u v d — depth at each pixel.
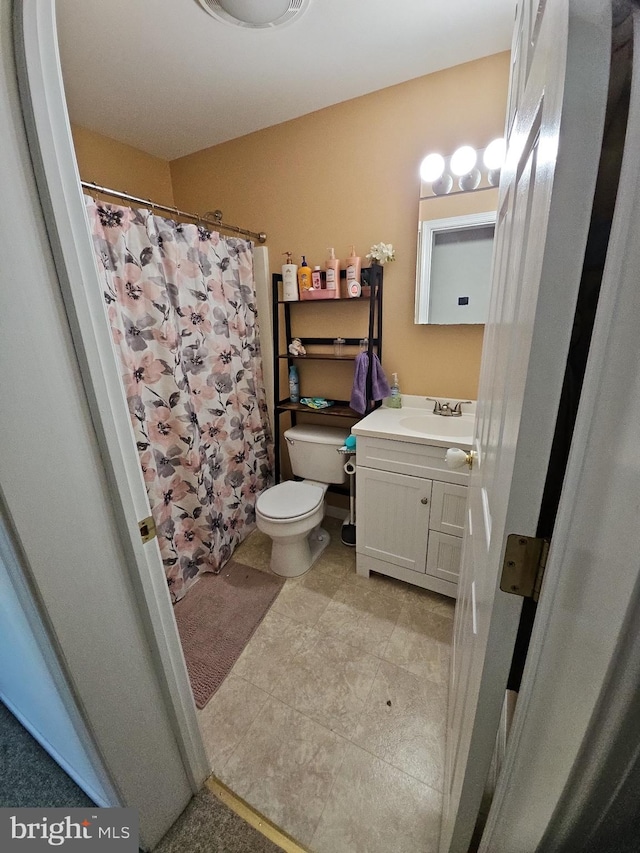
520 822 0.54
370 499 1.80
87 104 1.77
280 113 1.91
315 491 2.07
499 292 0.78
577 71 0.30
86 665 0.72
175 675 0.93
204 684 1.40
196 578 1.97
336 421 2.38
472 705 0.59
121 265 1.49
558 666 0.43
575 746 0.45
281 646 1.55
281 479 2.65
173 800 0.99
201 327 1.89
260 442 2.44
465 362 1.88
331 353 2.25
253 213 2.24
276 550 1.98
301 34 1.38
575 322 0.37
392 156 1.80
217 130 2.05
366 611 1.73
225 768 1.13
